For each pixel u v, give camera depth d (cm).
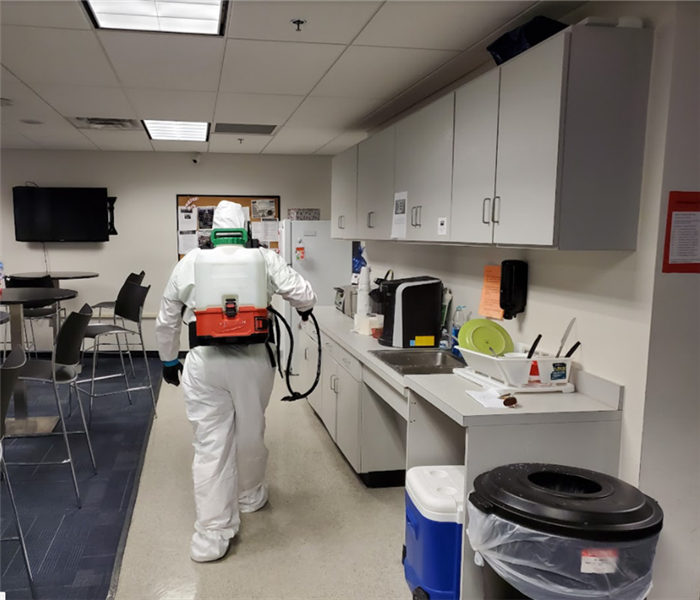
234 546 250
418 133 279
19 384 384
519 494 155
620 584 146
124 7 219
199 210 603
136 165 589
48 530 262
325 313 425
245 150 578
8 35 244
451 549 192
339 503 290
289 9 216
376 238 345
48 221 574
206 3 216
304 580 226
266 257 250
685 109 171
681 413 184
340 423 337
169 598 213
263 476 280
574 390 207
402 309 296
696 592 196
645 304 179
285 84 321
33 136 494
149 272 604
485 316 275
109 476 321
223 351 239
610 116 175
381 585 223
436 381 218
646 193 178
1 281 527
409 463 230
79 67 289
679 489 188
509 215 200
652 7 174
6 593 215
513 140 196
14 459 339
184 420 413
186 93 343
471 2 209
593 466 189
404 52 267
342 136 491
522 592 155
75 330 302
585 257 205
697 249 178
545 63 178
